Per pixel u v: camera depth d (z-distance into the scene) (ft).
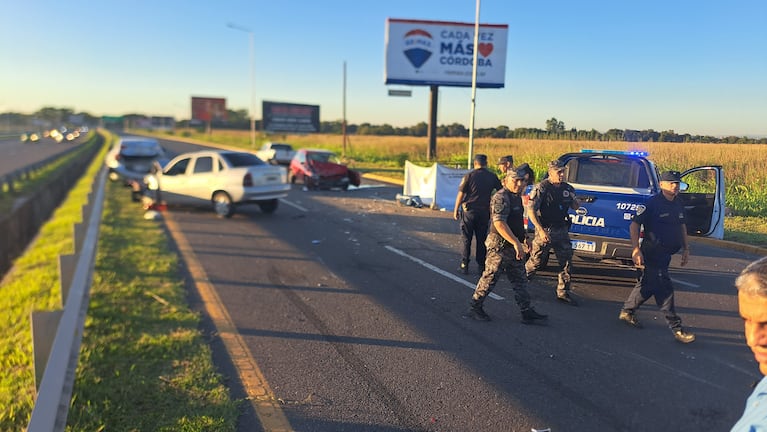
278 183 41.55
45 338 13.01
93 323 17.12
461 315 18.66
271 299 20.31
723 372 14.14
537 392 12.94
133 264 25.18
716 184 23.70
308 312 18.85
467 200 24.11
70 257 19.02
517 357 15.06
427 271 24.85
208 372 13.83
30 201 40.06
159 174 43.19
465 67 87.15
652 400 12.57
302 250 29.30
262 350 15.46
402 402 12.42
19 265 30.22
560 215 19.69
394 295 20.98
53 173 72.95
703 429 11.31
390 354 15.23
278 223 38.47
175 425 11.25
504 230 16.92
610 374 13.97
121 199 50.19
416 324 17.70
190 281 22.79
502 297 20.92
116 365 14.20
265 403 12.36
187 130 381.60
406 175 50.44
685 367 14.44
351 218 41.06
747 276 4.37
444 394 12.82
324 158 64.90
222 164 40.50
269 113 172.65
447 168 46.47
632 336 16.78
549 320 18.22
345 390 13.01
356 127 215.72
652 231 16.34
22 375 14.75
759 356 4.29
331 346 15.78
